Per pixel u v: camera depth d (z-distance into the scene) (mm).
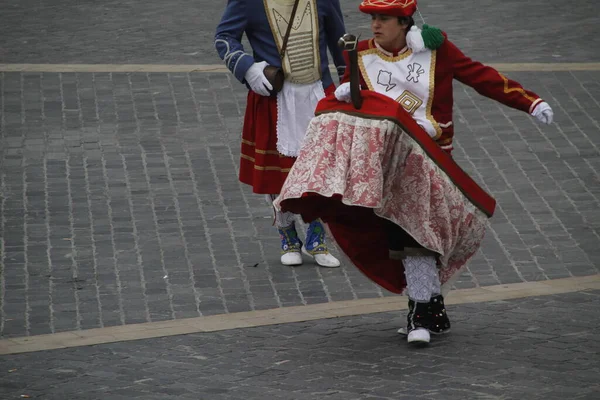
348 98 19188
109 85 37938
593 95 37312
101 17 47000
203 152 32656
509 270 25156
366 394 17828
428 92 19578
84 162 31719
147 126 34469
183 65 40188
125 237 26906
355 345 20531
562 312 22344
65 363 19750
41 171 30984
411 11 19406
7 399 17859
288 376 18844
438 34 19438
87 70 39438
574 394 17641
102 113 35406
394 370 19031
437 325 20531
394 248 19984
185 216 28250
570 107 36281
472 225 19906
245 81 24312
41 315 22547
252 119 24812
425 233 19203
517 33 44500
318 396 17781
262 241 26875
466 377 18578
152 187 30078
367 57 19812
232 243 26719
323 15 24312
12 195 29375
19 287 24031
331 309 22859
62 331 21703
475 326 21484
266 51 24266
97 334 21406
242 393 18000
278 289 24078
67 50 41938
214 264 25469
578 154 32719
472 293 23625
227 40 24203
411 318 20281
